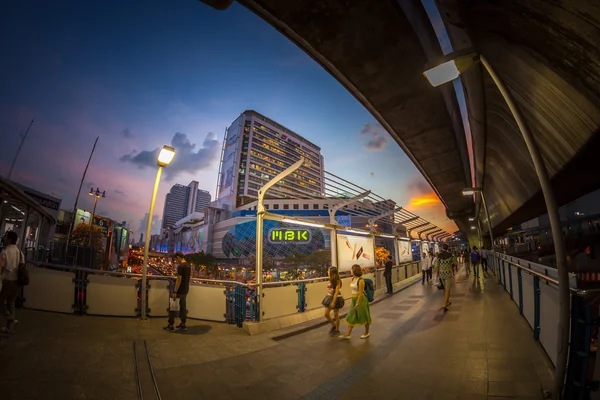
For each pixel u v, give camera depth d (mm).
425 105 10406
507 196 20797
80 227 51125
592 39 5012
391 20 6996
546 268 4480
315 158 166000
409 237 19938
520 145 12180
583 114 6746
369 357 5004
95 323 6535
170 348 5184
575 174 10609
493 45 7578
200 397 3578
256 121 143375
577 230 23281
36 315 6762
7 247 5262
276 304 7430
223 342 5754
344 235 10859
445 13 6707
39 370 3809
